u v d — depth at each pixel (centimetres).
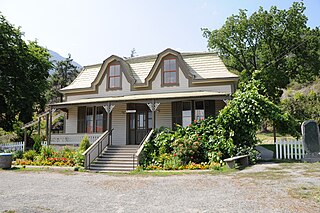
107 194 763
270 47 3122
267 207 565
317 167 1051
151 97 1711
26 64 2481
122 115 1994
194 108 1811
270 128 3784
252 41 3253
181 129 1498
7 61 2342
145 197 711
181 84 1908
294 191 677
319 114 2930
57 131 3312
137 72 2142
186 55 2075
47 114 1975
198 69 1958
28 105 2458
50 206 639
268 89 2889
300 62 3002
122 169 1355
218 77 1819
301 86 4531
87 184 936
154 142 1493
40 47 2905
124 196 730
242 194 689
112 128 1994
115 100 1739
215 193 720
